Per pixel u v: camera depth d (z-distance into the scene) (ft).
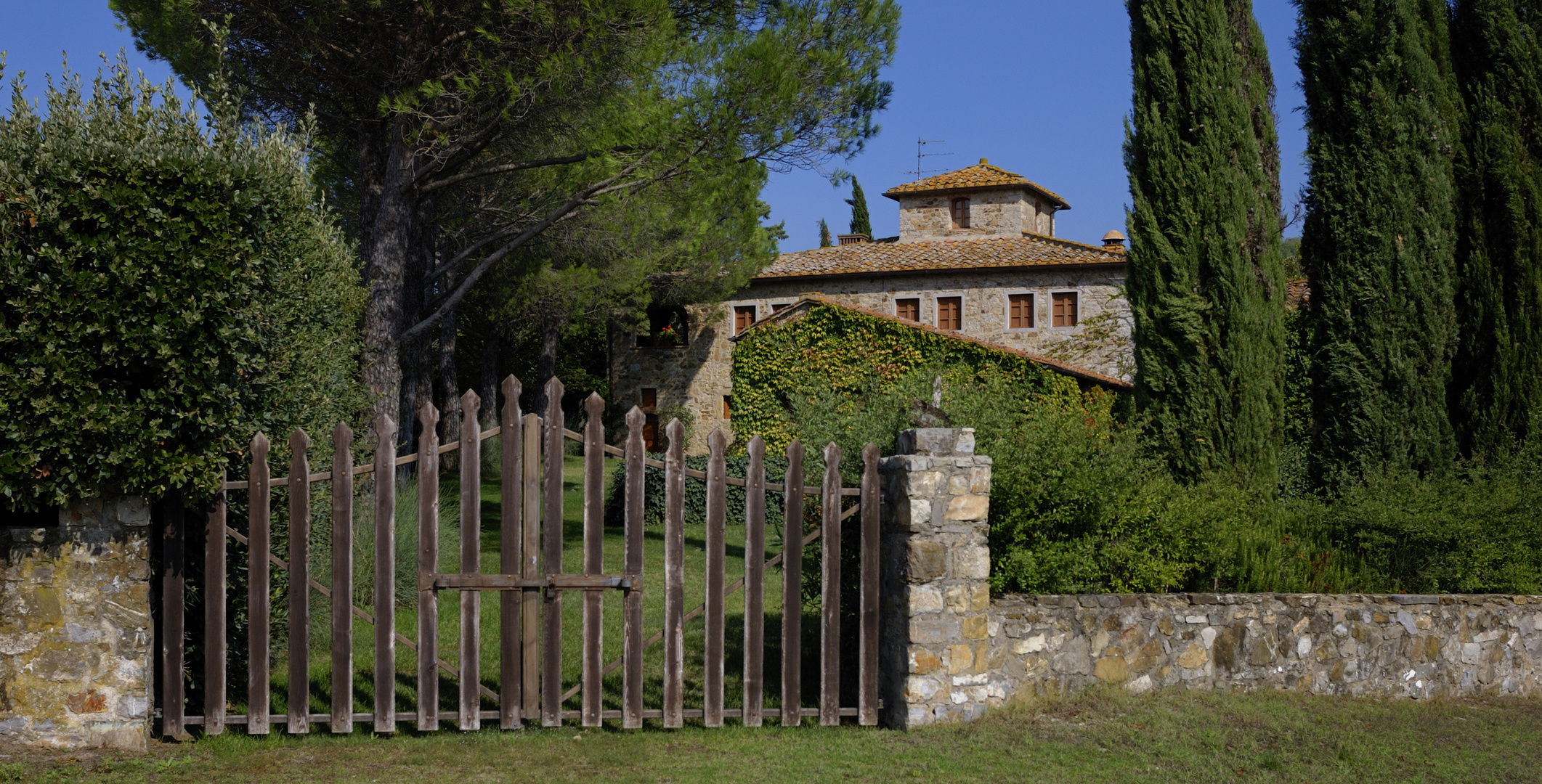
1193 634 23.62
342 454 18.88
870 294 95.71
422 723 19.02
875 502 20.63
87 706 17.72
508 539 19.43
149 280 16.90
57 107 17.83
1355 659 24.72
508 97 37.88
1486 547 26.71
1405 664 25.04
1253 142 32.73
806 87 37.93
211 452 17.60
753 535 20.25
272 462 22.33
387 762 17.80
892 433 24.48
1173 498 25.59
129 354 16.92
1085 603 22.48
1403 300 32.01
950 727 20.12
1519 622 26.30
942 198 103.55
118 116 18.44
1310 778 18.24
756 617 20.20
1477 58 33.73
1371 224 32.19
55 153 16.75
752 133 37.22
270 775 16.97
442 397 94.89
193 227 17.11
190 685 20.08
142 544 17.85
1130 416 29.27
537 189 52.54
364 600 31.09
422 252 48.24
